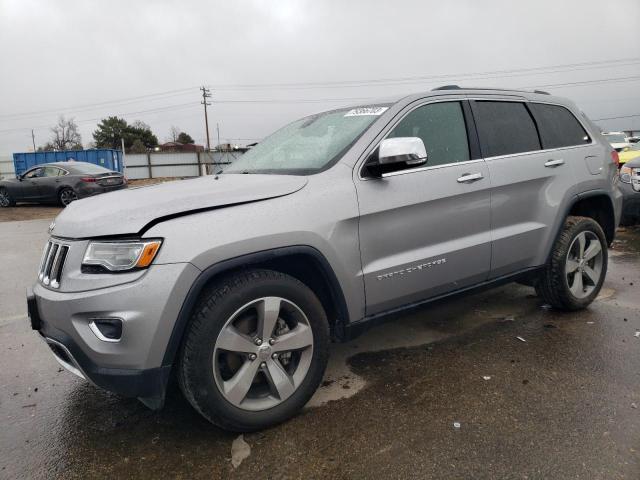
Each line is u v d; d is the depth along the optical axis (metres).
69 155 26.72
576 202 4.14
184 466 2.43
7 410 3.06
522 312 4.39
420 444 2.50
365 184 2.95
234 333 2.51
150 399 2.48
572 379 3.10
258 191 2.68
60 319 2.39
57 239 2.61
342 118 3.49
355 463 2.38
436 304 3.39
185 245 2.36
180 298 2.33
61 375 3.54
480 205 3.47
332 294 2.86
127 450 2.59
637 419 2.63
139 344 2.30
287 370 2.80
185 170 44.19
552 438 2.50
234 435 2.67
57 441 2.70
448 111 3.51
